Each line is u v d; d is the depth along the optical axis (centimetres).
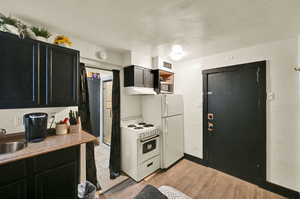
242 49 240
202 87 292
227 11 137
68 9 135
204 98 288
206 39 204
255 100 230
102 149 376
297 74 193
